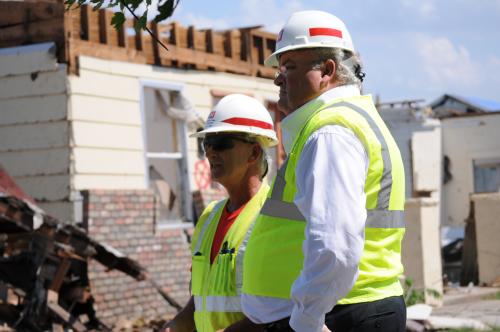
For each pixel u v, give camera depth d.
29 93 13.89
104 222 13.72
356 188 3.53
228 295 4.46
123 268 11.88
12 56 14.04
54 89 13.66
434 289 14.61
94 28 14.05
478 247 18.11
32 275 11.45
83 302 13.02
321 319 3.53
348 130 3.65
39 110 13.80
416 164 32.62
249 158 4.65
